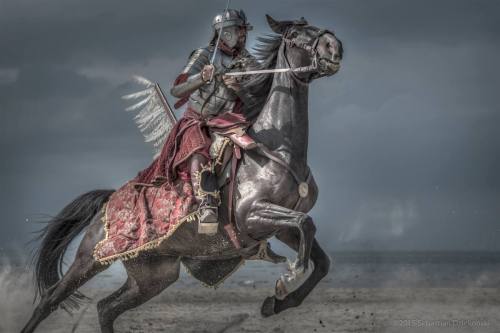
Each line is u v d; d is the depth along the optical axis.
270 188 10.61
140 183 11.91
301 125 10.94
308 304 21.72
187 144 11.11
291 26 11.17
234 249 11.34
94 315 18.45
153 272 12.05
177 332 15.51
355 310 19.72
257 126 11.11
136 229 11.59
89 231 12.16
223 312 19.53
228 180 10.92
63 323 16.94
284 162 10.68
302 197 10.77
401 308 20.31
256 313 19.22
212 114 11.50
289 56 11.04
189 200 11.02
